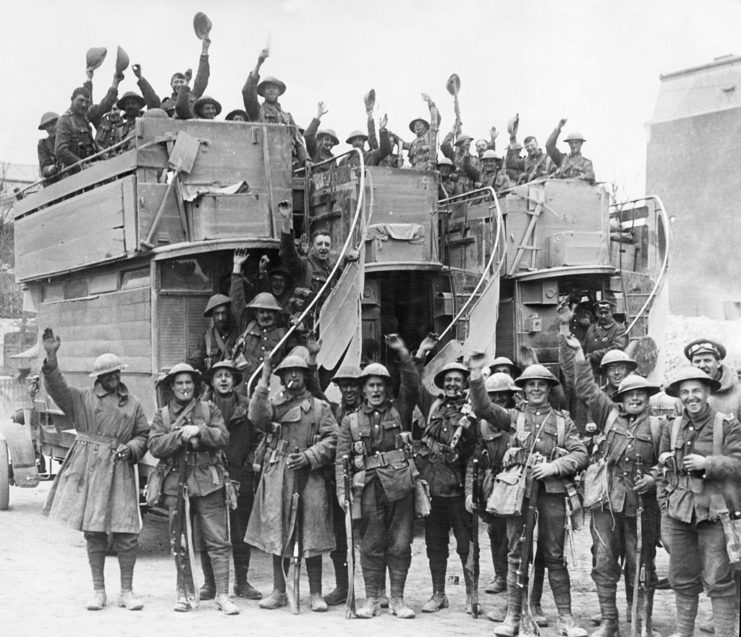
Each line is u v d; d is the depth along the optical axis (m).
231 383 8.79
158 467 8.22
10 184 23.56
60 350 12.89
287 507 8.13
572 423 7.60
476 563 8.00
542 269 12.77
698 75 20.55
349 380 8.77
